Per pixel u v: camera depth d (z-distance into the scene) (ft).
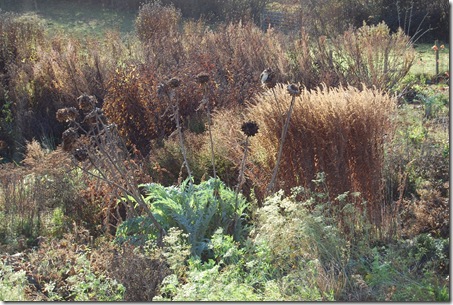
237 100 32.68
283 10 74.28
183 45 45.03
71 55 41.45
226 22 68.49
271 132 21.27
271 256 17.63
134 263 17.28
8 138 38.58
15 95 40.14
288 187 21.30
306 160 20.85
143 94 33.06
